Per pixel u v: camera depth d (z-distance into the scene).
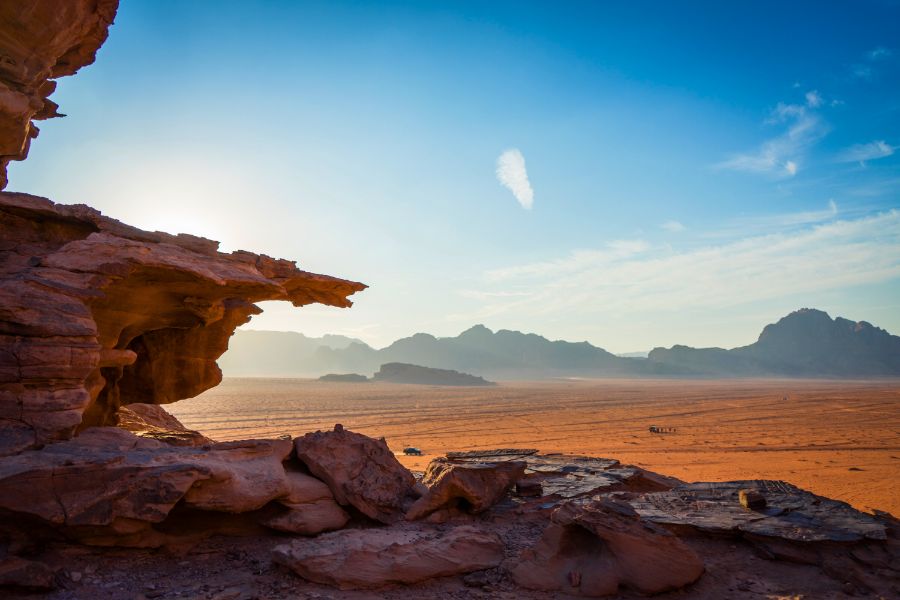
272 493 12.27
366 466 14.49
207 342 21.09
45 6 15.25
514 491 16.22
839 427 81.75
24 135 16.66
